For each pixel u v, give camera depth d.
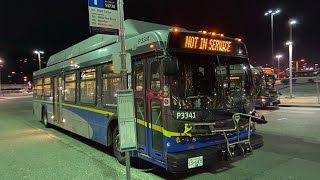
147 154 5.83
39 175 6.19
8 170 6.61
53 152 8.33
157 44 5.45
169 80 5.22
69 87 10.42
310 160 6.85
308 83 45.81
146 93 5.83
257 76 19.59
